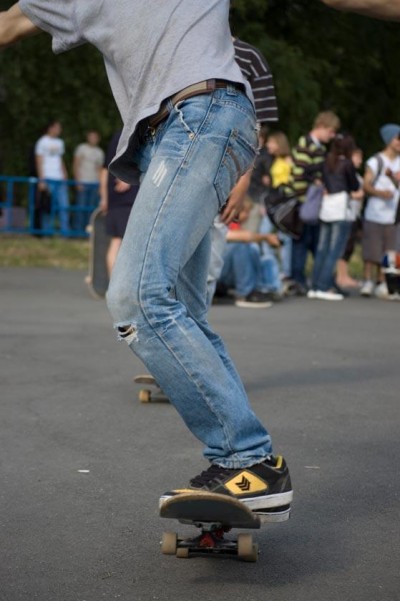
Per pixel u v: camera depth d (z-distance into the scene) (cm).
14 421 822
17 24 544
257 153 529
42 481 661
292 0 3531
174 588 489
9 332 1306
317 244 1945
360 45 3656
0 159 3516
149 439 773
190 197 498
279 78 3341
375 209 1956
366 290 1970
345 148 1853
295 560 528
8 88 3359
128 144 515
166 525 580
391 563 526
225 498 472
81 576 504
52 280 2042
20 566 516
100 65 3356
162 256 495
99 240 1738
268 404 905
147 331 497
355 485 663
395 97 3778
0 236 2881
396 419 856
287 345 1258
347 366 1112
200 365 500
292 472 689
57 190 2933
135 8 511
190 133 499
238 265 1695
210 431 511
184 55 504
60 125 3219
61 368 1058
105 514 598
